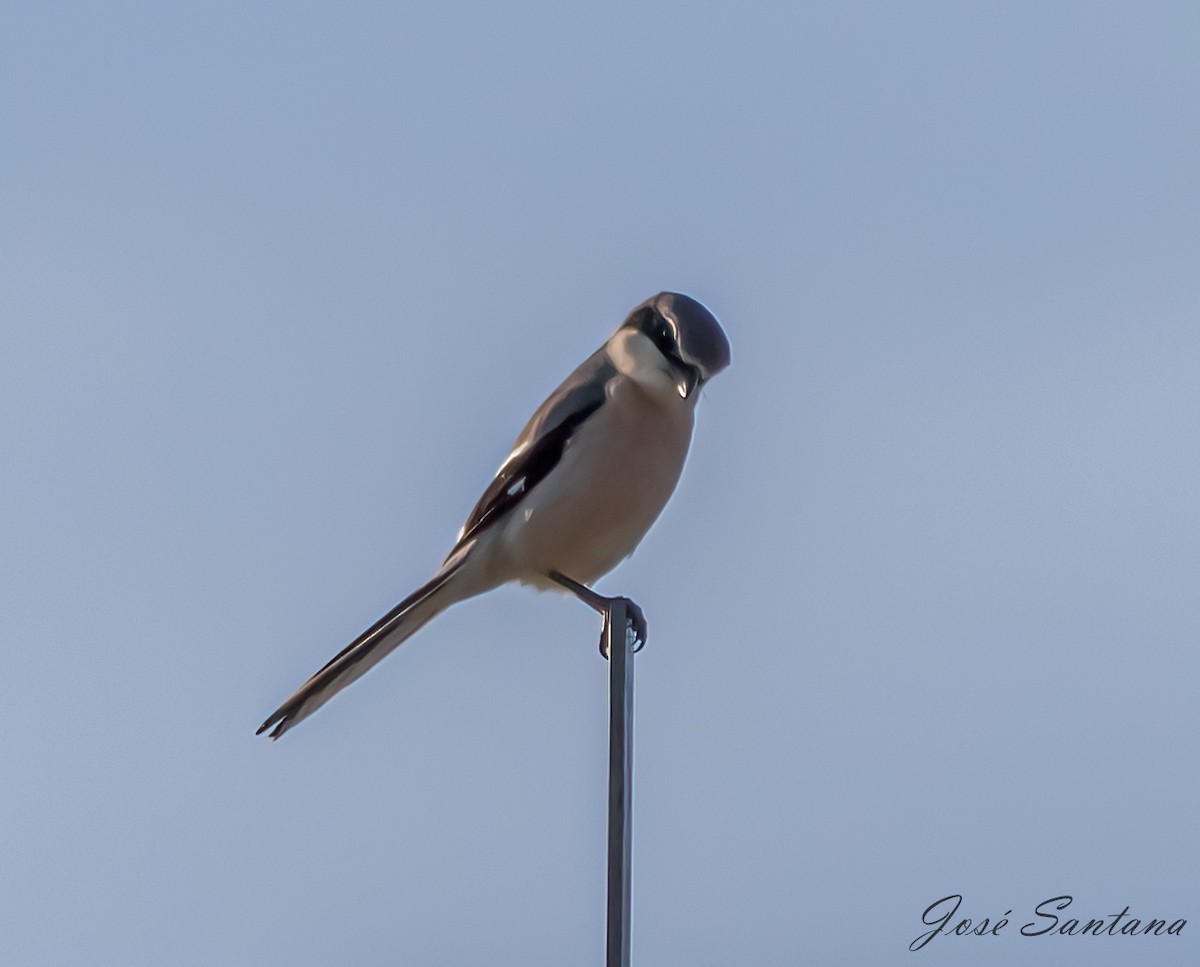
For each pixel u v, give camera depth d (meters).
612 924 6.76
